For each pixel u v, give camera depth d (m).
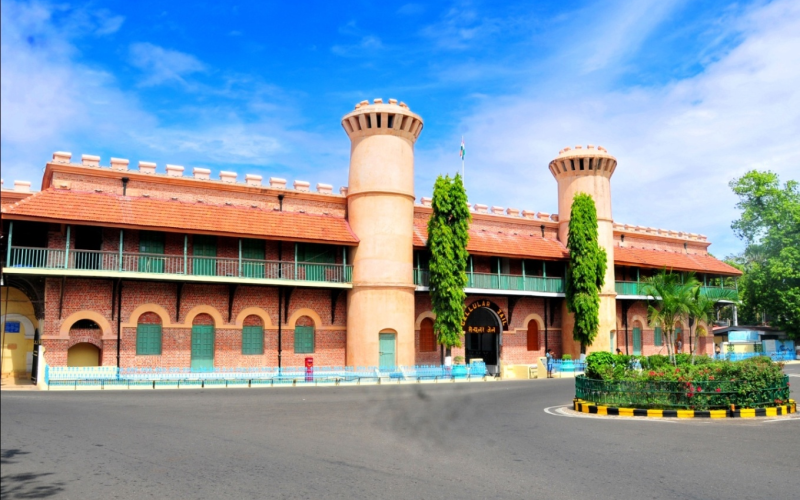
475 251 35.31
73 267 26.34
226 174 31.17
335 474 9.45
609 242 40.34
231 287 29.72
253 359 30.23
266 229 29.77
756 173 54.69
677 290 27.78
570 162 40.88
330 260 32.75
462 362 33.38
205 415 16.02
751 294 55.84
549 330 40.22
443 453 11.09
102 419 14.72
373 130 33.00
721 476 9.34
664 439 12.51
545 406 18.70
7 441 11.64
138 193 28.91
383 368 30.34
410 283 32.59
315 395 22.08
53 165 27.25
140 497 8.12
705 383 16.19
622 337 43.00
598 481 9.05
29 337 28.41
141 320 28.11
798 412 16.62
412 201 33.59
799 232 52.78
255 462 10.23
